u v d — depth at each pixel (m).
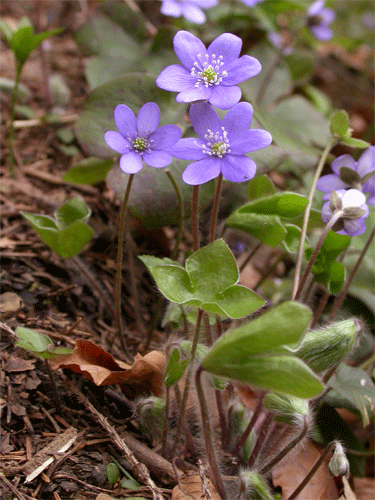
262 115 0.34
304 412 0.23
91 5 0.54
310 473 0.25
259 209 0.26
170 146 0.24
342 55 0.72
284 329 0.20
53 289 0.31
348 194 0.25
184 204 0.30
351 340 0.24
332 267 0.27
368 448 0.32
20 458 0.25
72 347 0.28
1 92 0.41
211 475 0.26
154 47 0.40
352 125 0.59
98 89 0.32
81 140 0.32
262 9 0.44
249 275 0.36
